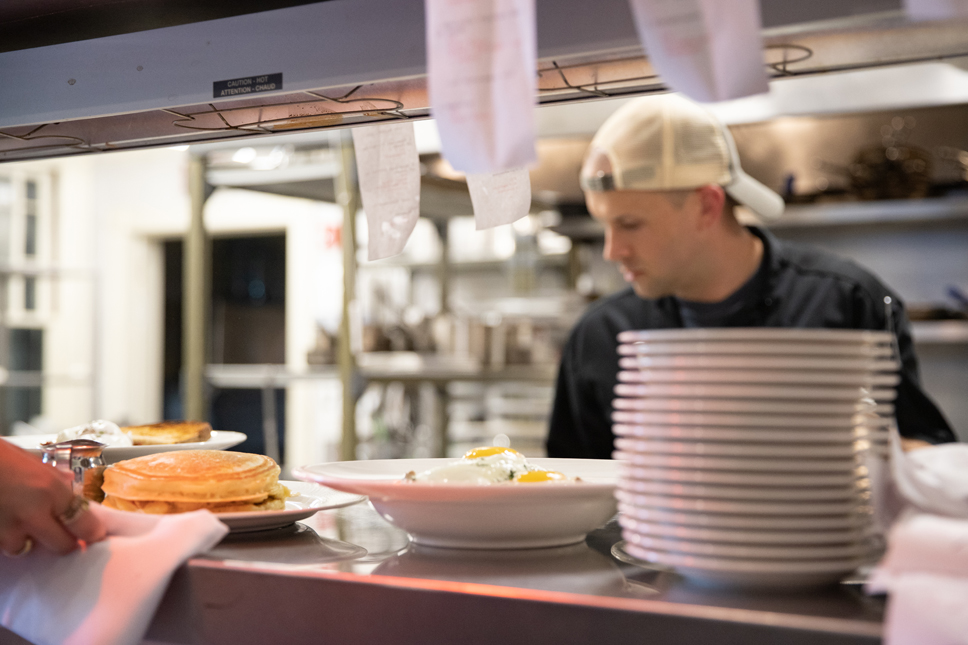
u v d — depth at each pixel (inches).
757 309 69.1
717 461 19.9
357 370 105.7
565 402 77.3
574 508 25.7
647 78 29.2
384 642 21.7
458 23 21.0
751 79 19.4
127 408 213.6
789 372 19.7
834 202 116.2
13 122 34.6
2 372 191.6
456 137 21.2
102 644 23.4
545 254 168.7
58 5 33.4
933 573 17.1
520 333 122.6
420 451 168.4
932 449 23.5
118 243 213.2
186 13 32.6
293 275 198.8
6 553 26.0
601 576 23.0
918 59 26.3
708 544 20.0
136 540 25.1
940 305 118.0
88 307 209.0
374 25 28.5
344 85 29.1
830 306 68.3
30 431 201.5
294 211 199.0
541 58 26.4
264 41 30.3
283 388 274.4
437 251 179.2
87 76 33.3
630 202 62.9
